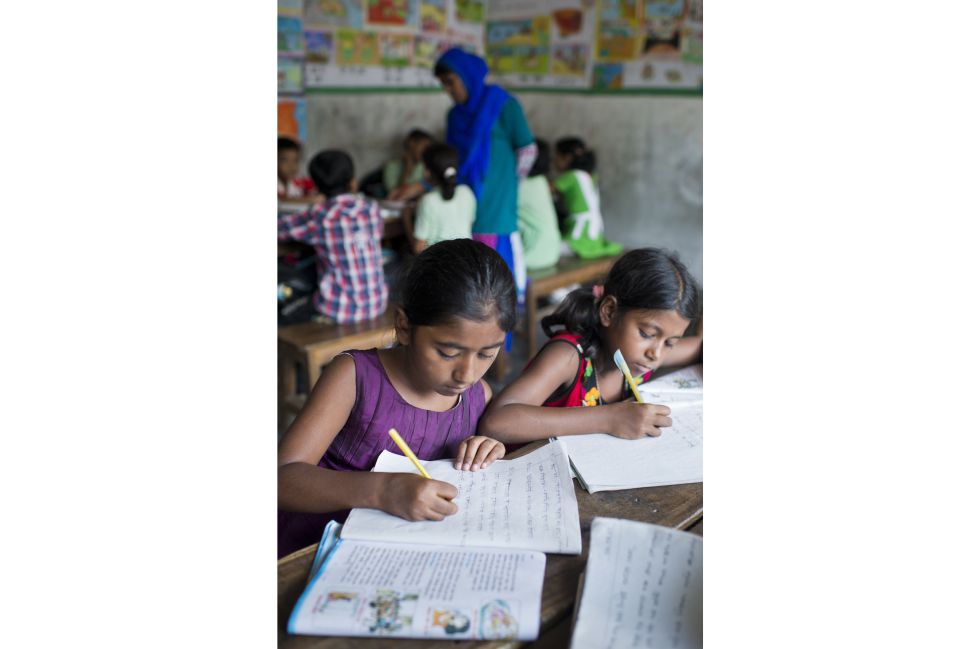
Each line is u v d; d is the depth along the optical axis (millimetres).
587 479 937
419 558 750
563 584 720
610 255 3727
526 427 1101
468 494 895
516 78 4777
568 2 4422
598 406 1124
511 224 3150
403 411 1104
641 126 4254
